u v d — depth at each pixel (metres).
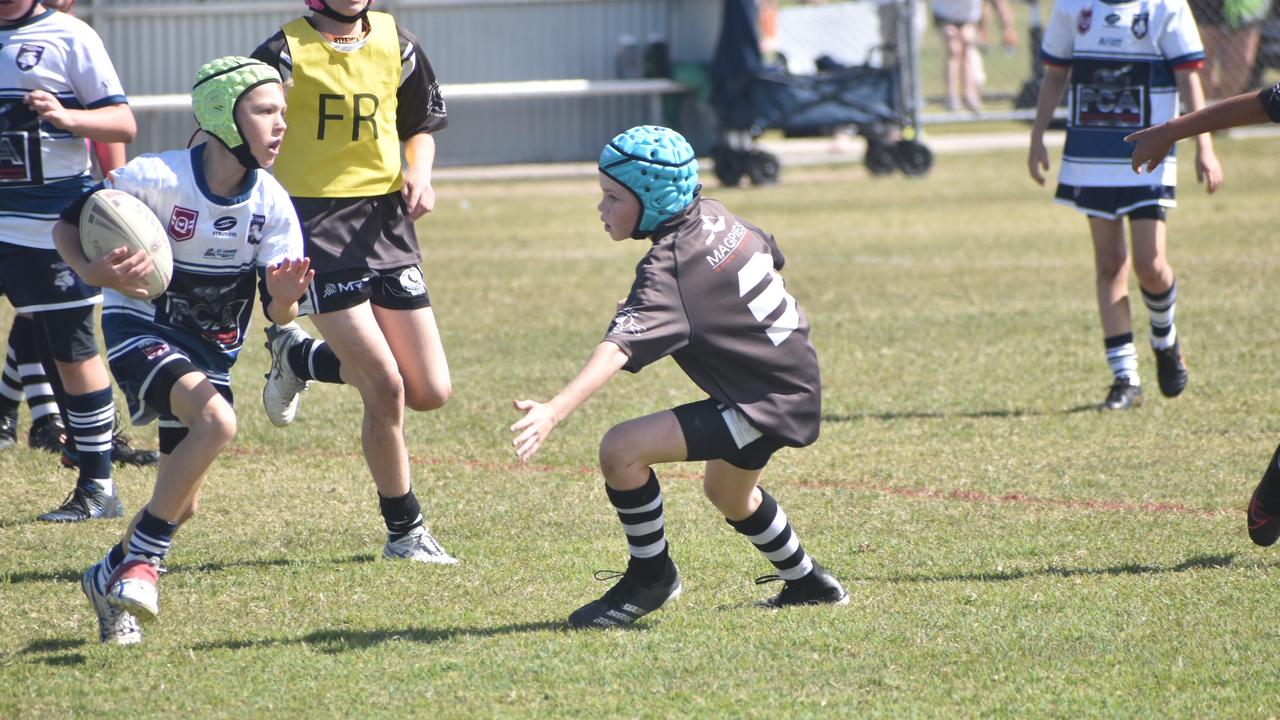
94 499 21.91
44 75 21.69
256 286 17.22
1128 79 29.11
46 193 21.88
